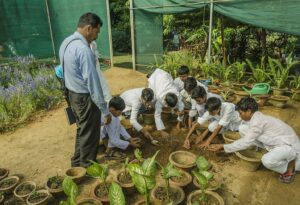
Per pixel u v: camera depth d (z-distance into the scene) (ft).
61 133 13.38
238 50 23.03
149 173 6.97
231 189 8.68
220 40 22.50
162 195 7.72
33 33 26.96
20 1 25.38
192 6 19.31
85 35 8.60
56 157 11.09
